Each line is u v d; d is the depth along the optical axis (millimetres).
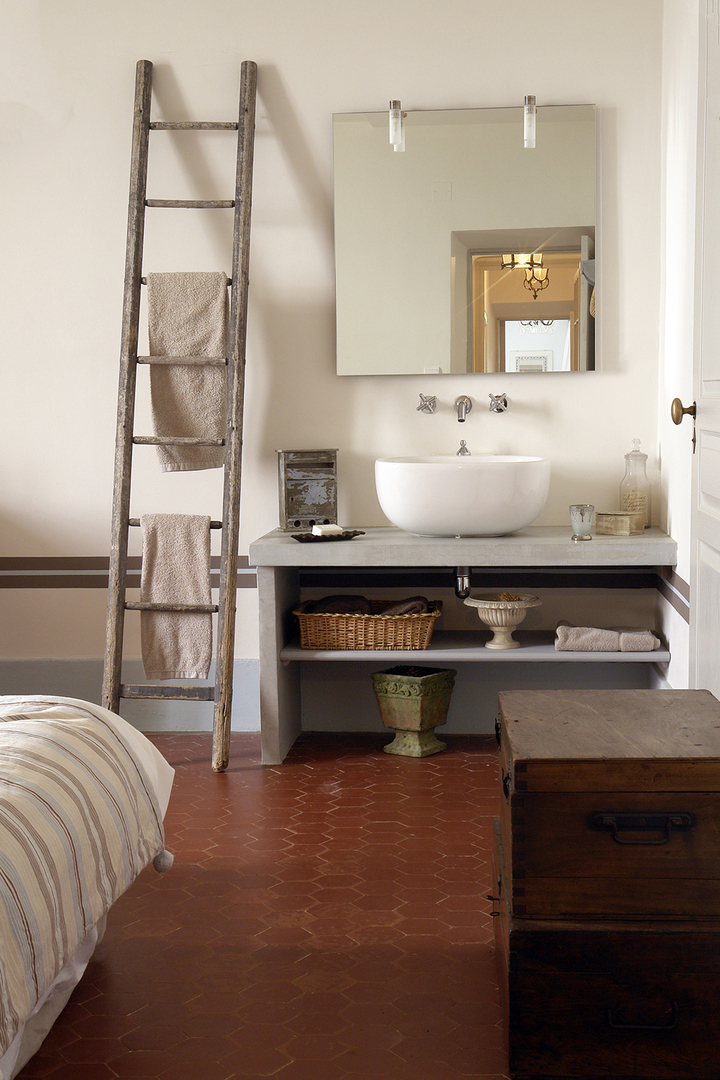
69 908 1630
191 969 2105
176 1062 1792
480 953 2146
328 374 3693
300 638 3549
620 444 3611
